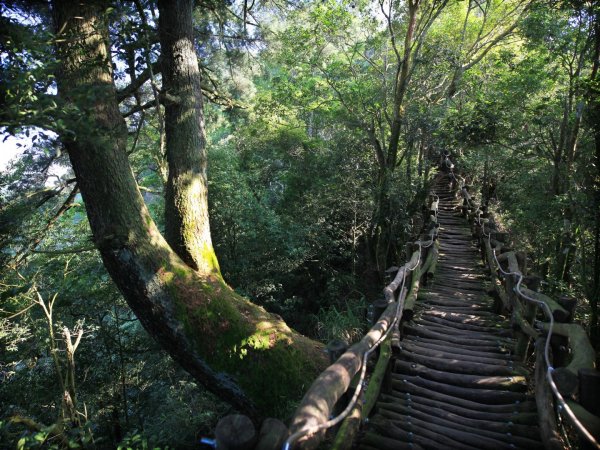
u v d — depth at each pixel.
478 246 9.76
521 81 10.57
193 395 7.96
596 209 7.29
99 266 10.28
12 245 9.26
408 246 7.82
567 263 9.48
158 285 6.04
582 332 3.10
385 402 3.98
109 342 9.91
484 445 3.34
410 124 12.69
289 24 13.18
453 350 4.95
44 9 5.37
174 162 7.02
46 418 8.47
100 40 5.38
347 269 14.37
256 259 11.31
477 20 16.16
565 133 10.09
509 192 14.05
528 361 5.04
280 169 14.48
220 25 10.19
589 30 8.68
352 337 8.83
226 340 6.23
